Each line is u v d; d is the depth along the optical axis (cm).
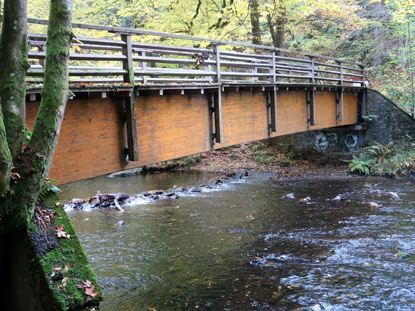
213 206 1353
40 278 411
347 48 2970
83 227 1135
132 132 797
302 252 877
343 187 1608
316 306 632
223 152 2470
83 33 1641
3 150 386
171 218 1210
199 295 693
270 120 1395
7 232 424
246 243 957
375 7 2670
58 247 437
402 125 2109
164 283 748
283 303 650
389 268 768
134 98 799
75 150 718
